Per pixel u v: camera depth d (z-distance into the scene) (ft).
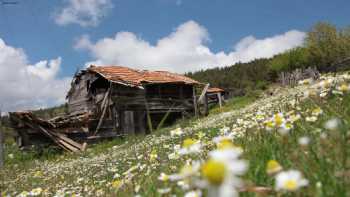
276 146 8.58
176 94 96.12
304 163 6.69
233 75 338.34
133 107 84.07
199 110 101.50
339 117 10.23
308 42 160.15
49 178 28.84
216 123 38.01
